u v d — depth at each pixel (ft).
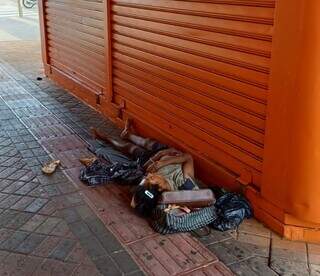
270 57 10.17
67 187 13.10
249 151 11.38
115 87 17.79
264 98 10.61
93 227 11.12
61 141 16.47
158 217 10.95
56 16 22.74
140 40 15.31
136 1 15.06
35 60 31.07
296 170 10.02
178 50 13.34
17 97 21.91
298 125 9.75
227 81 11.64
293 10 9.32
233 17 11.02
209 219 11.06
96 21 18.34
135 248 10.32
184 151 13.75
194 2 12.25
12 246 10.36
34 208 11.97
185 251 10.23
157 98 14.92
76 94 21.97
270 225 11.09
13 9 67.15
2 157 15.11
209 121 12.59
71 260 9.88
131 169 13.48
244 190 11.68
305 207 10.14
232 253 10.18
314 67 9.27
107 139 16.14
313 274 9.55
